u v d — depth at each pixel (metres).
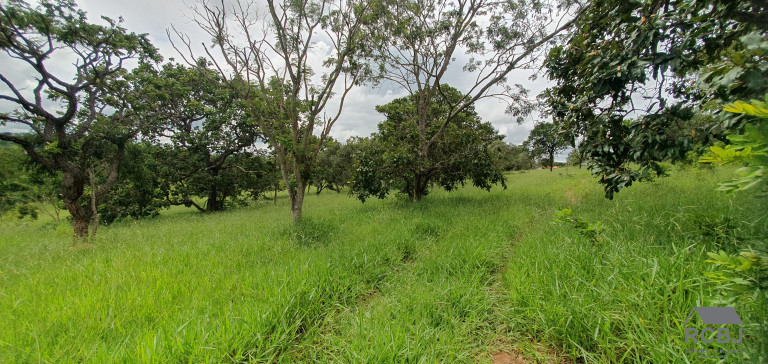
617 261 2.90
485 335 2.54
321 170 7.59
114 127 8.09
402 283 3.60
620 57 3.40
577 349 2.17
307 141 7.29
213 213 14.75
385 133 11.42
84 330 2.60
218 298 3.18
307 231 6.15
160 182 14.88
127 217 15.16
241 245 5.38
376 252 4.59
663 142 3.41
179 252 4.95
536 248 3.94
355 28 7.05
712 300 1.63
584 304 2.39
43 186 12.01
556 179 16.62
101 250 5.71
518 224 5.92
